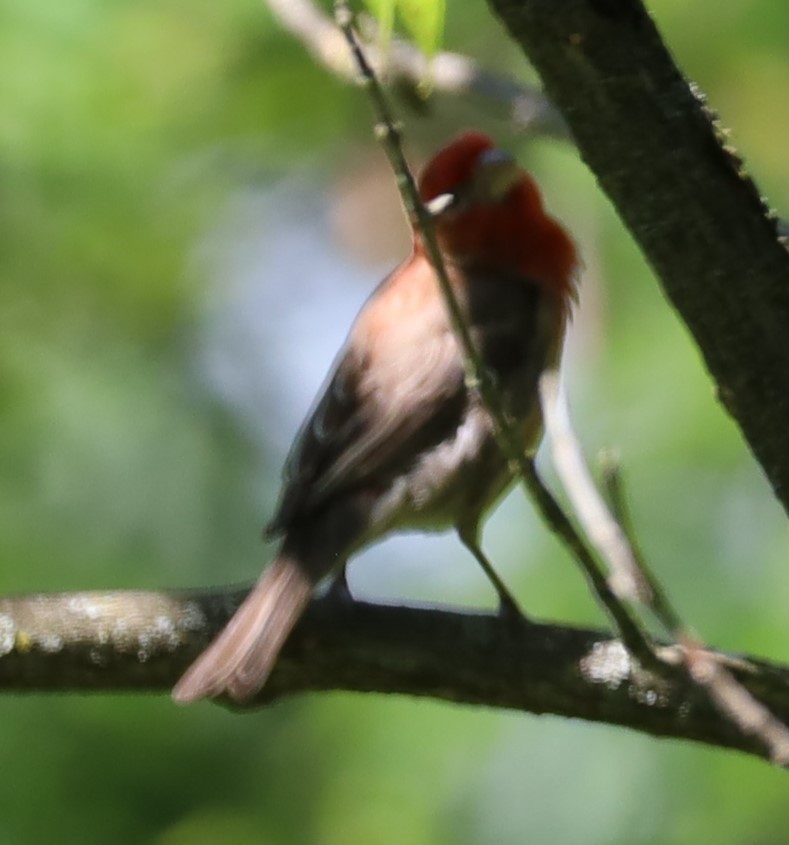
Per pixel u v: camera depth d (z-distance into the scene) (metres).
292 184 14.80
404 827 11.33
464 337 6.62
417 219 6.64
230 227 14.62
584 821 10.98
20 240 13.68
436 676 8.09
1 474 13.27
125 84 13.62
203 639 8.10
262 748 12.93
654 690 7.89
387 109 6.56
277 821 12.45
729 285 6.79
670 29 12.81
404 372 9.41
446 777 11.35
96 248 13.86
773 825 10.73
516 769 11.23
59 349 13.72
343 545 9.02
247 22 13.73
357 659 8.17
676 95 6.62
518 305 9.82
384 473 9.30
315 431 9.51
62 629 8.04
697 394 11.30
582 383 11.65
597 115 6.61
